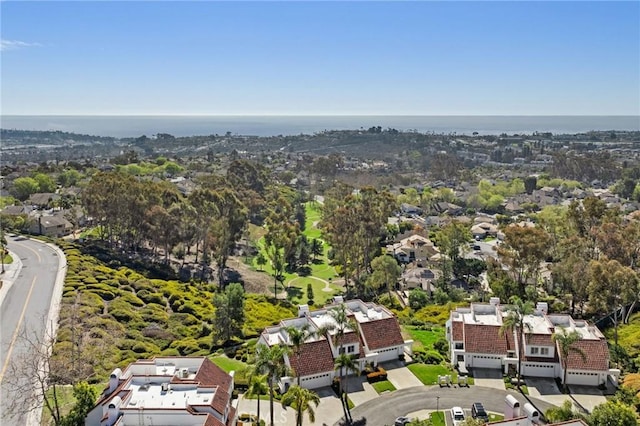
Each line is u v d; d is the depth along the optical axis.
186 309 90.06
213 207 121.75
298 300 110.12
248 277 122.69
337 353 62.69
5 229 135.50
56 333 69.31
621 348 68.25
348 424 53.50
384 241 156.50
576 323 68.56
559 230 115.81
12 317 75.94
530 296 92.69
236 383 58.88
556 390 60.31
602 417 46.28
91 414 45.12
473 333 66.19
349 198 135.62
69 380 56.91
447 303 97.81
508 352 64.88
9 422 49.03
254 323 85.31
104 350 66.88
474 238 165.75
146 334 77.50
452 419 53.66
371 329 67.38
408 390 60.31
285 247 126.69
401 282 119.44
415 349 71.00
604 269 79.50
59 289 88.50
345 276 117.25
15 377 55.88
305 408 46.81
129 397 44.88
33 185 178.38
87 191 128.00
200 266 125.38
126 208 120.25
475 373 64.19
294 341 54.66
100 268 101.94
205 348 74.81
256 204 175.38
